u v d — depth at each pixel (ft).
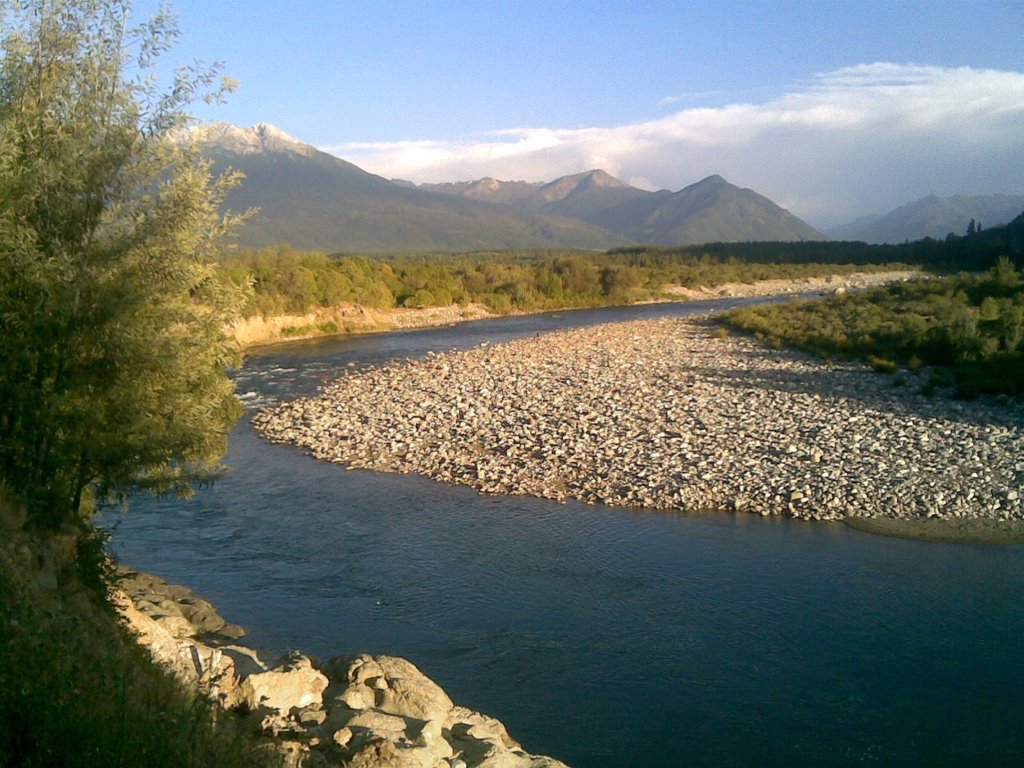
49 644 21.13
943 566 59.77
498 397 119.44
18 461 36.91
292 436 103.76
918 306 192.75
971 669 45.34
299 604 54.75
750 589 56.34
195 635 47.37
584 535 67.10
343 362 169.68
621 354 160.45
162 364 39.09
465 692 43.70
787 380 128.57
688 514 71.51
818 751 38.42
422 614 53.31
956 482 76.64
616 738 39.63
